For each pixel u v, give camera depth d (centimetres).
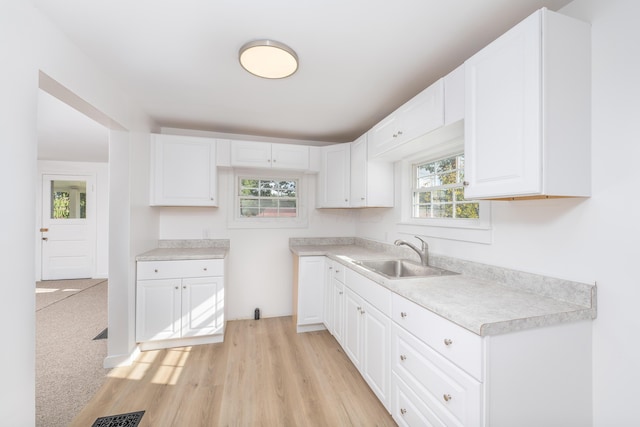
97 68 179
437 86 161
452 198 211
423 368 132
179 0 125
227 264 309
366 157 263
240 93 219
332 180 310
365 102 236
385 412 173
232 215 322
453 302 126
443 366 120
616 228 111
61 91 153
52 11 131
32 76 125
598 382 116
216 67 182
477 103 133
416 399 137
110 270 223
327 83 203
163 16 135
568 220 127
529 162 110
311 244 346
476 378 104
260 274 331
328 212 354
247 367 222
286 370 219
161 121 283
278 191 346
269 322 317
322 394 190
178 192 274
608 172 113
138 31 146
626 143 108
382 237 293
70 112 264
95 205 509
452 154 210
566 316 113
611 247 112
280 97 227
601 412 115
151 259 242
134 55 168
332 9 130
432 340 127
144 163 255
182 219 307
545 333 111
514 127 116
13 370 115
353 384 202
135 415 168
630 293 107
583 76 116
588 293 118
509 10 131
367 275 191
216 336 266
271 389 195
